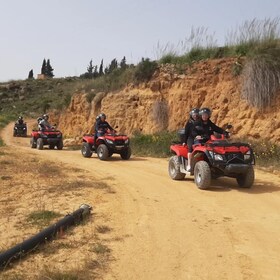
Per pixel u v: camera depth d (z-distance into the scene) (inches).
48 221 277.9
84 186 396.8
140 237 249.1
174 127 771.4
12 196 357.7
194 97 747.4
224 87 689.6
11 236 250.2
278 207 321.4
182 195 363.3
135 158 652.1
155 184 414.6
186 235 253.8
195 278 194.2
